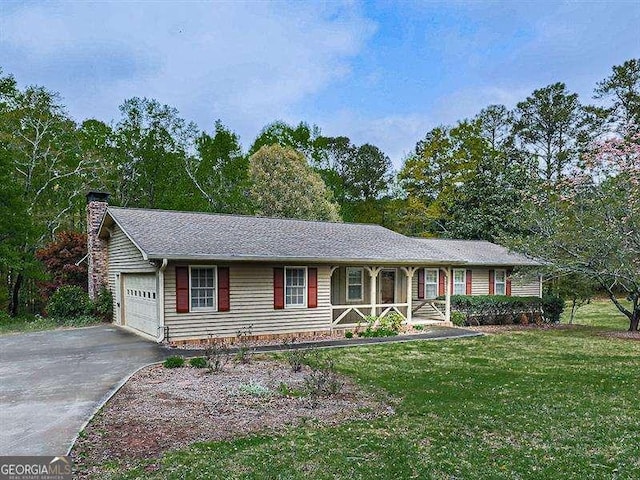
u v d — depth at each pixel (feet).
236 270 42.75
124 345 38.78
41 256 65.72
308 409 21.76
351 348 40.11
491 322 60.44
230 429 18.83
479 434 18.63
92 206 56.85
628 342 45.19
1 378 27.14
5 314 59.47
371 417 20.71
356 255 47.50
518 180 95.14
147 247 37.81
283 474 14.62
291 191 103.71
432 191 116.98
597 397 24.39
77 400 22.54
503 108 124.47
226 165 117.19
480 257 66.39
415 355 36.88
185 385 25.82
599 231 45.60
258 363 32.65
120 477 14.24
